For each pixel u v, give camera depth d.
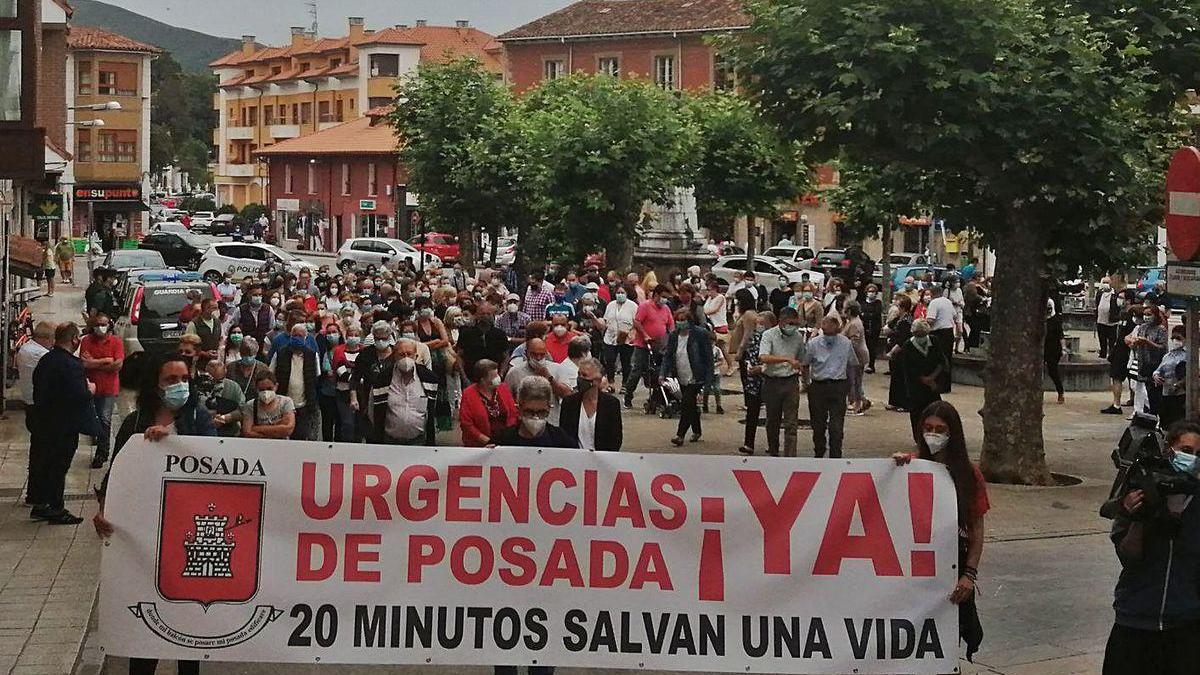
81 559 14.00
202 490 8.70
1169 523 8.10
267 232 107.56
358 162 99.88
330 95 126.00
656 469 8.93
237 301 31.64
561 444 10.42
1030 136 18.02
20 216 49.69
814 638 8.92
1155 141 19.53
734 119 47.75
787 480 8.93
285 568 8.76
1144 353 24.05
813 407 20.20
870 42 17.89
